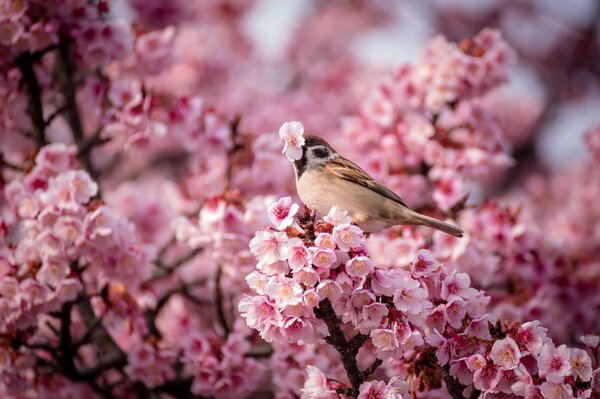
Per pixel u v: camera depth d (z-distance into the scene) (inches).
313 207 392.8
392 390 287.3
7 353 389.4
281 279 268.7
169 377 434.9
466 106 473.4
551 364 270.5
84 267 412.8
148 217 574.6
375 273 276.8
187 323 500.4
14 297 382.0
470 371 287.0
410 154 474.9
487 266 428.1
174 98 468.8
